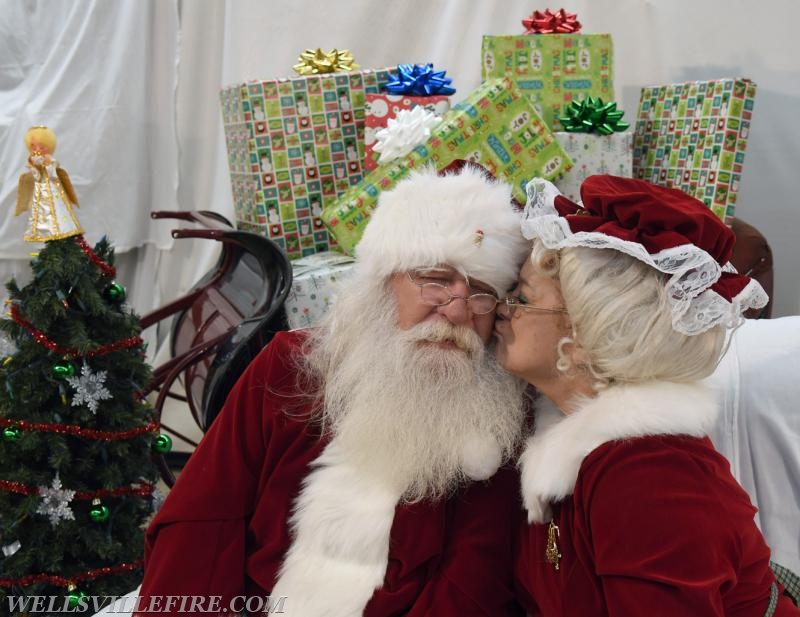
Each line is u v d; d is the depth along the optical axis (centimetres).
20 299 151
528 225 108
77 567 156
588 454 97
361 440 115
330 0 264
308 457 123
